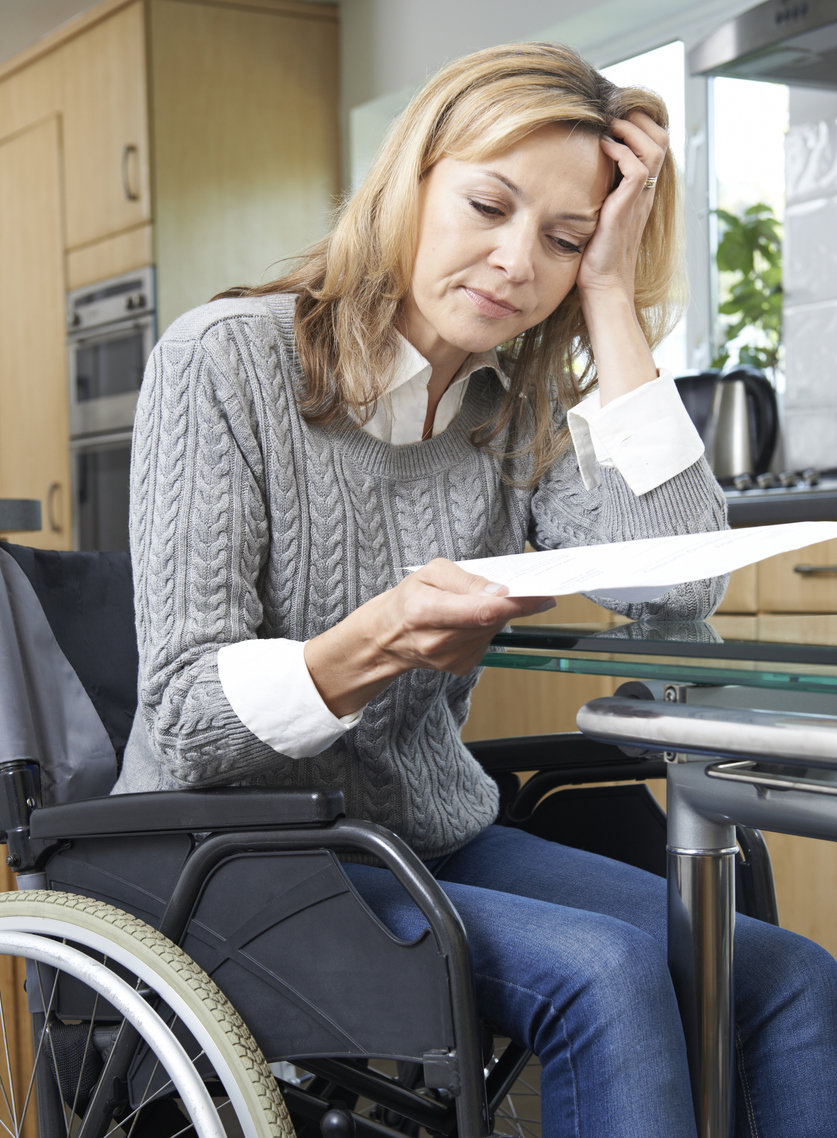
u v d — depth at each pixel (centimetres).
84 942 94
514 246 103
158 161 381
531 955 88
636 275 129
